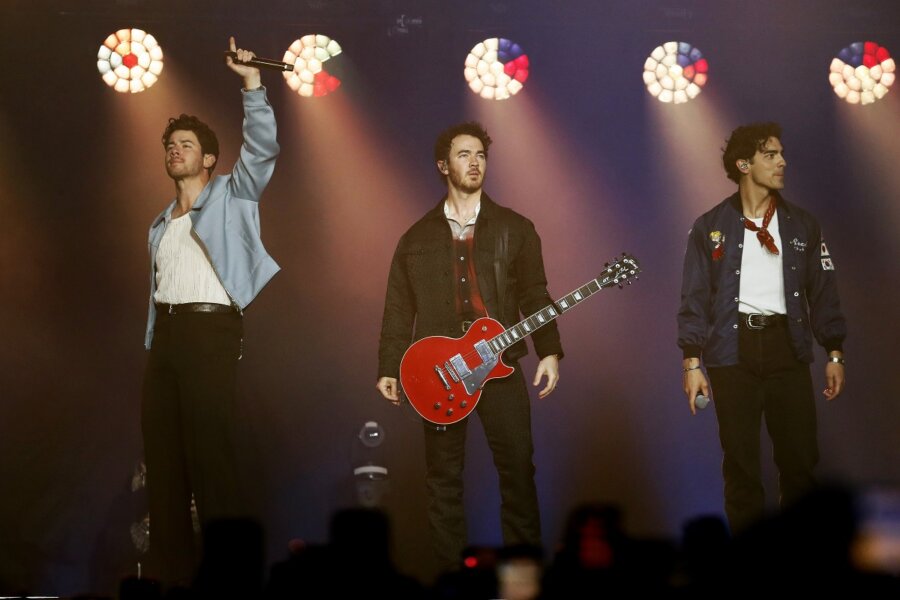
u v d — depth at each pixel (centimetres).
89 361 2980
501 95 3064
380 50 3050
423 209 3094
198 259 1723
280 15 2980
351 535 1023
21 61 2970
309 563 1018
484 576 1218
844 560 547
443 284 1827
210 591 1115
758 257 1867
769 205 1897
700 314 1892
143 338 2992
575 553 962
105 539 2444
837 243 3119
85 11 2934
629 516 3002
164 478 1717
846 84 3083
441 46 3055
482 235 1834
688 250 1931
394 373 1841
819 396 3092
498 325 1781
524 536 1773
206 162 1830
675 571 845
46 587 2616
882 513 553
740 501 1812
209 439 1680
